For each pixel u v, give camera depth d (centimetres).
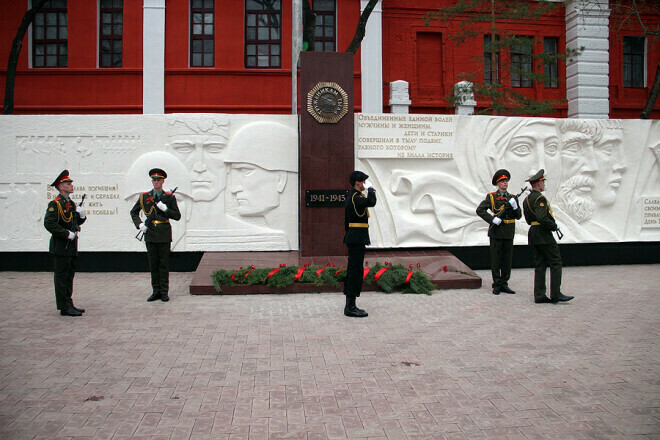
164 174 855
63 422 410
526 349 592
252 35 1930
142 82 1866
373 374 514
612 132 1202
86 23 1866
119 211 1084
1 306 810
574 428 399
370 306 811
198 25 1912
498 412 428
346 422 410
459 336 644
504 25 2078
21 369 529
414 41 2014
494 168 1152
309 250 1051
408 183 1124
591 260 1209
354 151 1098
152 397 459
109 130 1083
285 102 1908
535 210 816
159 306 812
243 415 423
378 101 1941
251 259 1033
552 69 2134
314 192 1048
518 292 919
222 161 1095
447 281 945
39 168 1079
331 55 1057
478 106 2023
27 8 1855
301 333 659
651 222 1223
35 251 1086
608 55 2067
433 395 463
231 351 587
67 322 714
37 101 1855
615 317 736
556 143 1179
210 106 1870
